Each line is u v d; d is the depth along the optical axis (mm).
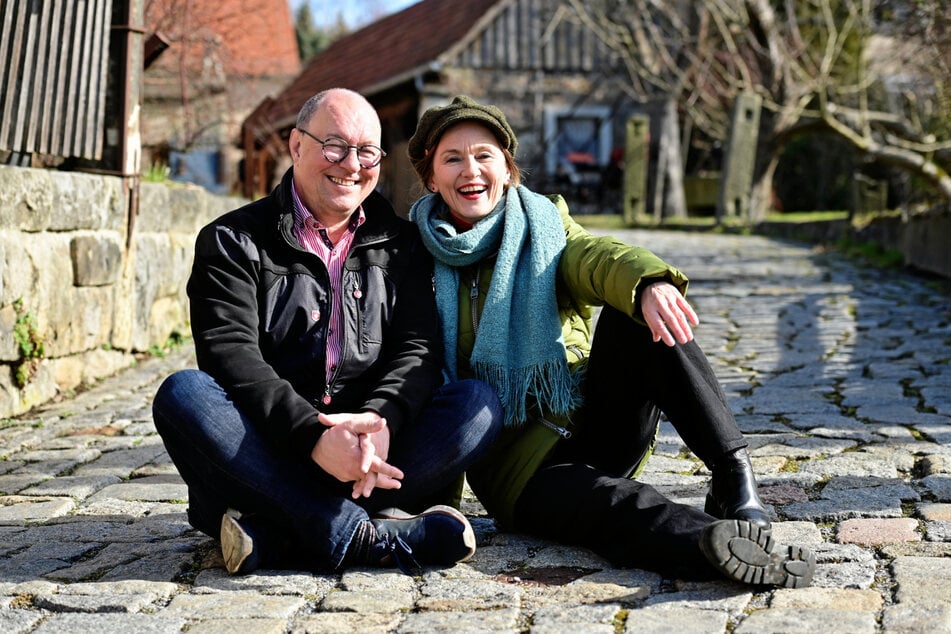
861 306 7934
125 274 6129
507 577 2656
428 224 3053
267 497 2709
